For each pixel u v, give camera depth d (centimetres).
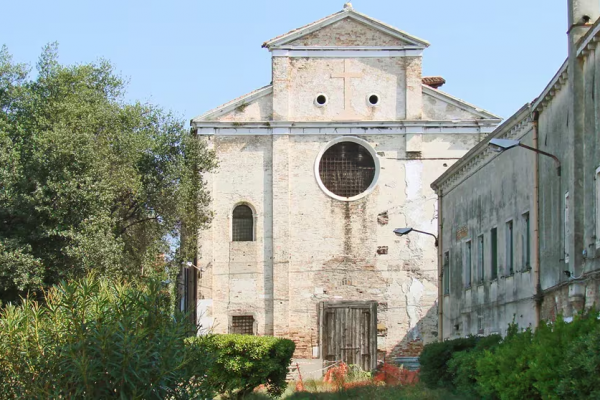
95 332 1811
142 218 3797
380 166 4359
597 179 2138
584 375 1586
